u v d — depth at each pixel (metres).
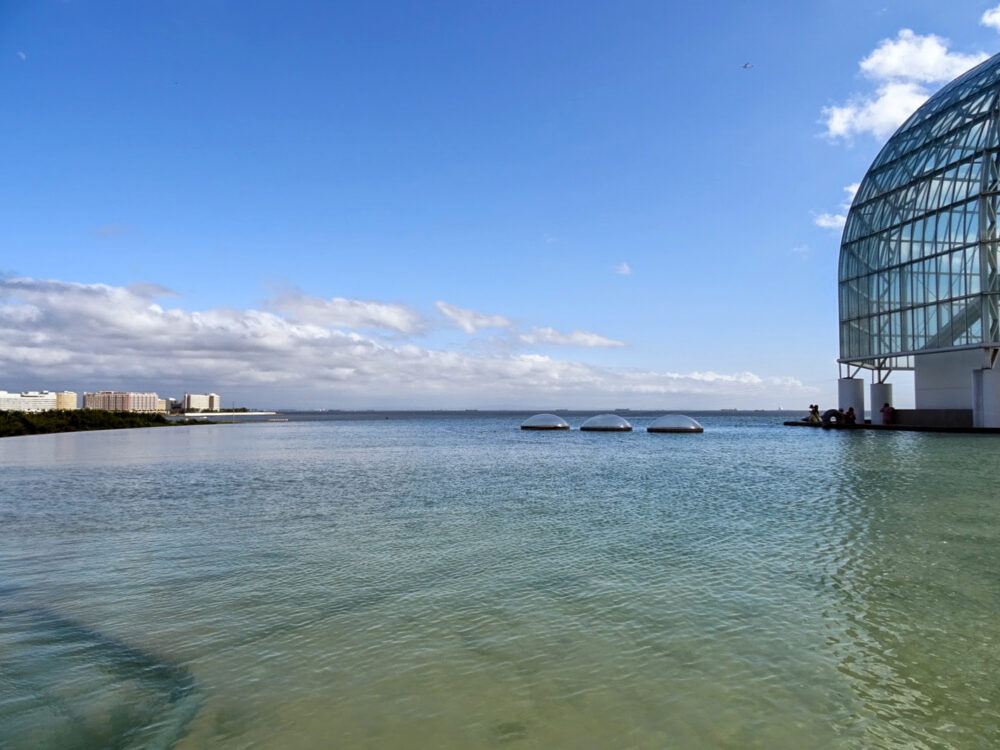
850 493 14.38
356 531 10.31
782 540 9.33
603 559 8.25
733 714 4.11
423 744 3.77
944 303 38.34
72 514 12.24
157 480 18.61
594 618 5.95
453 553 8.66
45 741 3.85
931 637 5.41
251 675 4.77
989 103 36.62
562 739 3.81
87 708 4.27
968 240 36.88
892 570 7.58
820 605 6.27
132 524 11.09
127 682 4.67
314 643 5.40
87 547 9.21
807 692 4.41
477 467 22.78
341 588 7.01
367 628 5.75
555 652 5.16
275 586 7.12
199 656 5.14
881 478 17.19
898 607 6.18
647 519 11.28
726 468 21.31
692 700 4.30
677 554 8.49
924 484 15.80
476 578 7.38
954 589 6.77
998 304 35.31
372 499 14.28
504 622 5.87
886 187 43.94
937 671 4.74
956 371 39.66
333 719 4.09
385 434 59.00
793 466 21.34
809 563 7.95
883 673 4.71
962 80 42.94
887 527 10.28
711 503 13.16
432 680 4.65
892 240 42.72
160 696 4.44
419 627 5.76
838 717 4.07
